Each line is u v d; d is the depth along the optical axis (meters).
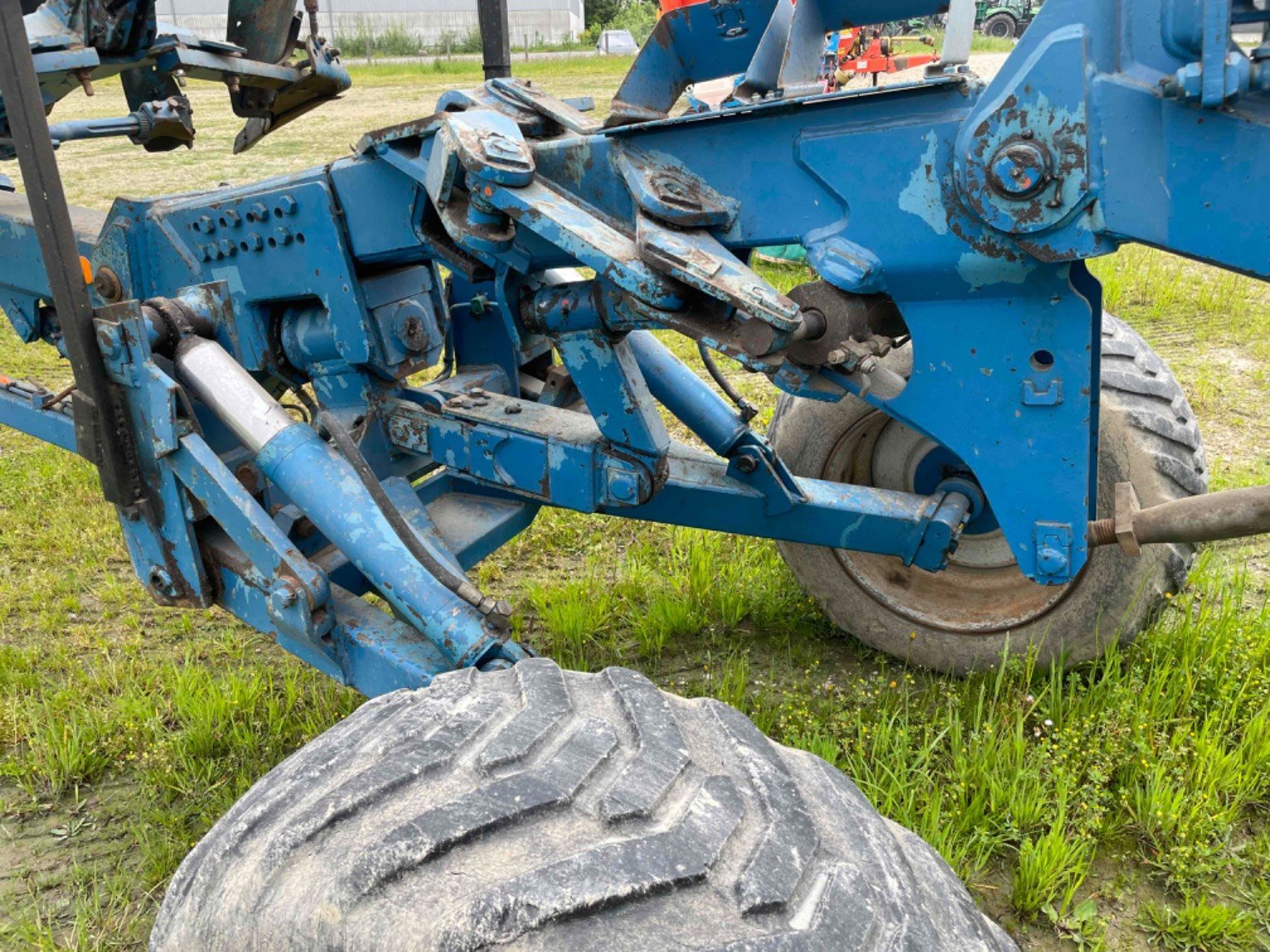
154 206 3.22
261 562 2.46
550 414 3.05
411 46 37.75
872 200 2.22
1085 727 2.92
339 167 2.92
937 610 3.47
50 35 3.01
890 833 1.61
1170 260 9.05
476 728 1.61
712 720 1.67
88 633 3.91
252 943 1.41
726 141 2.35
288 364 3.33
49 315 3.68
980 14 23.97
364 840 1.42
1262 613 3.47
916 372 2.34
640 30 43.22
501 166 2.38
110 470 2.56
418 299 3.19
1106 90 1.89
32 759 3.15
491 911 1.27
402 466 3.33
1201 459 3.19
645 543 4.51
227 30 3.72
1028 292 2.18
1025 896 2.48
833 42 6.64
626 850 1.34
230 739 3.25
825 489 3.24
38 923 2.54
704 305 2.42
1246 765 2.80
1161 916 2.44
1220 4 1.72
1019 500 2.33
